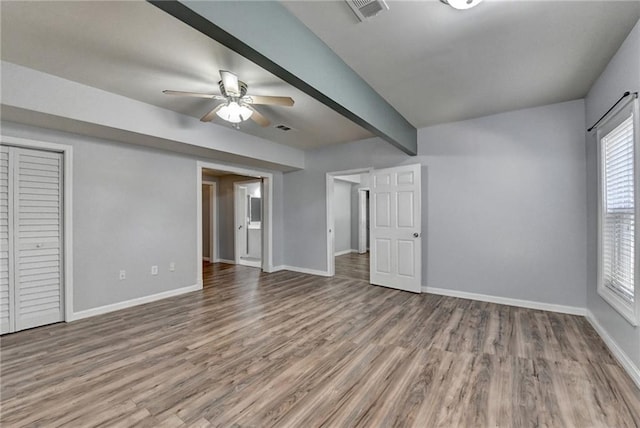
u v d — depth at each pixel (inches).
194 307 141.3
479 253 148.9
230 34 55.8
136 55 86.4
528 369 83.7
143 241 148.9
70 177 123.4
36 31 74.6
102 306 133.3
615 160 95.7
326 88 84.0
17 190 112.0
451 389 75.0
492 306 139.7
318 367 85.9
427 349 96.6
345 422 63.7
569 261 128.1
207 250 281.6
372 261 184.4
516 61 93.1
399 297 156.0
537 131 133.9
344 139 187.6
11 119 104.6
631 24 75.1
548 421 63.4
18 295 112.3
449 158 156.4
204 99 119.8
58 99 100.3
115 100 114.7
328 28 76.4
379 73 100.7
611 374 80.8
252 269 238.2
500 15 71.4
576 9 69.4
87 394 73.4
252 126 158.6
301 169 221.3
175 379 79.9
